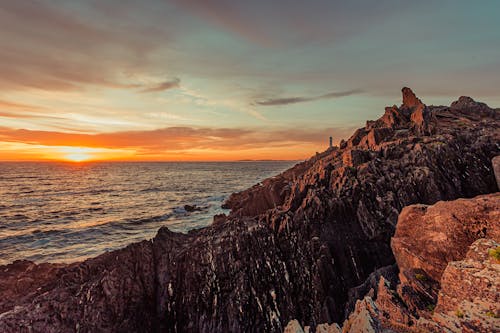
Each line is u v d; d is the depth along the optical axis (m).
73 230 56.78
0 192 115.69
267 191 46.88
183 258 23.97
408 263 17.80
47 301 19.42
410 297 13.95
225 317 20.88
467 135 37.28
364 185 31.00
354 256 26.47
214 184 148.25
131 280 22.00
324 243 26.48
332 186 33.41
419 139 38.19
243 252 24.92
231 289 22.28
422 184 30.44
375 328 12.23
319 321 21.80
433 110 54.44
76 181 169.12
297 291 23.50
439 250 16.31
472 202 16.28
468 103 54.31
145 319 21.02
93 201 94.62
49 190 123.88
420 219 18.77
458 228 16.05
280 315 21.84
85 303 19.84
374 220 28.23
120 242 49.12
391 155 36.97
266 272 24.02
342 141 57.50
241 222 29.16
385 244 27.20
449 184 30.89
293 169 80.56
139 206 84.06
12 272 29.16
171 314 21.61
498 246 11.99
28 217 69.31
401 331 11.94
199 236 27.47
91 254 43.19
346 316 21.19
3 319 17.97
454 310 11.35
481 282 11.08
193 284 22.50
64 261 40.47
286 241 27.25
